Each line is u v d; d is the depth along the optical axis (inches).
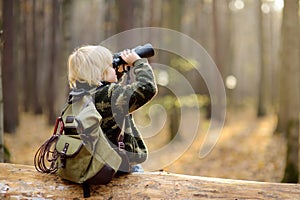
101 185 153.1
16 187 153.4
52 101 997.2
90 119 139.3
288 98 447.5
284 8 454.0
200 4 1242.0
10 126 800.9
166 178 156.9
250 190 150.2
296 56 451.5
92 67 146.1
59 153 143.5
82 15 1743.4
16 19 1014.4
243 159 589.3
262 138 725.3
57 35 1257.4
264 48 1131.9
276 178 481.4
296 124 405.1
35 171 161.9
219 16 1226.6
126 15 621.6
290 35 450.3
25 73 1224.8
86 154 141.3
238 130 877.8
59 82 1128.8
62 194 151.4
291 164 401.7
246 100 1820.9
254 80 2074.3
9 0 771.4
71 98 148.2
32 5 1151.6
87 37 1688.0
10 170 161.8
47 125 987.9
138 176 157.9
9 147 636.7
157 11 1179.9
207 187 151.9
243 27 1950.1
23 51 1243.2
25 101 1254.3
